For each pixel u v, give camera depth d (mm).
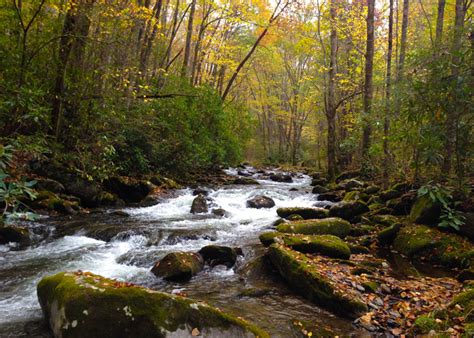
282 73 37594
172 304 3609
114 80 11938
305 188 16219
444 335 3809
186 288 5520
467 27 7145
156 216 10375
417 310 4633
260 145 45406
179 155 15523
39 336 3891
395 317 4480
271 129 46594
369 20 14680
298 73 32875
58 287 4008
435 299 4941
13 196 4000
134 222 9367
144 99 12836
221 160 19844
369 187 11992
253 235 8344
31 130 9898
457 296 4531
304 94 31109
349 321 4484
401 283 5559
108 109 10961
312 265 5680
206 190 14031
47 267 6160
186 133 15578
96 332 3443
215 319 3639
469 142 7277
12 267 6102
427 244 6949
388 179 11203
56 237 7934
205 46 24156
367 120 11914
